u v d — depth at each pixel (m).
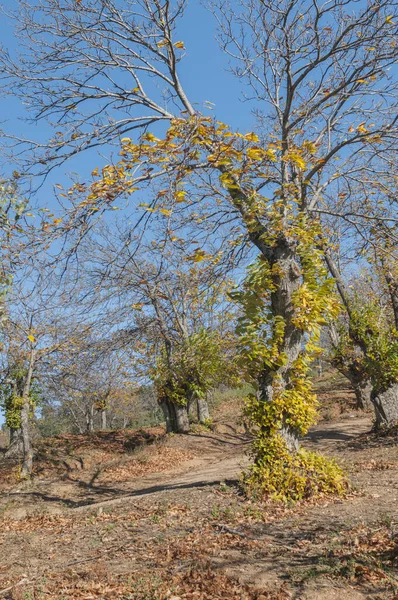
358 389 25.19
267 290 9.69
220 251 9.12
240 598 5.11
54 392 19.12
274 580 5.46
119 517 9.53
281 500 8.96
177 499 10.23
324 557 6.00
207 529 7.75
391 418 17.11
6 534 9.74
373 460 12.18
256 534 7.27
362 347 18.03
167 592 5.36
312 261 9.91
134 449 22.91
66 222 7.07
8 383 20.55
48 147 8.77
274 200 9.50
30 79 9.59
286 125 10.43
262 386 9.89
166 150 7.36
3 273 6.18
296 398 9.56
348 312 18.17
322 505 8.60
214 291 10.02
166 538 7.54
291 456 9.48
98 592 5.62
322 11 9.70
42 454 22.02
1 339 14.72
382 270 16.56
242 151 8.02
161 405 25.41
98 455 22.39
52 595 5.69
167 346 20.86
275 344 9.56
